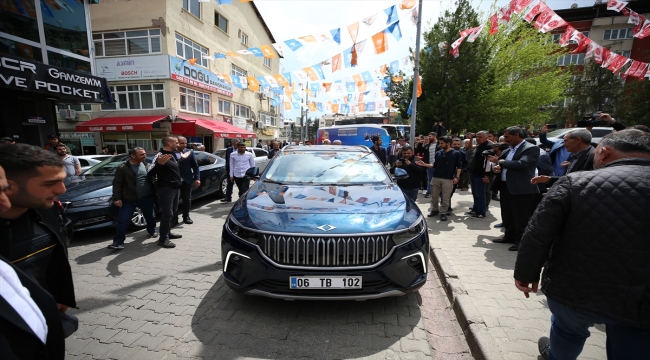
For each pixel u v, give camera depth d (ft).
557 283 4.89
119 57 52.26
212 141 66.54
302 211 8.98
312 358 7.10
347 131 57.36
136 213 17.30
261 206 9.45
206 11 61.00
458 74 45.80
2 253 3.92
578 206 4.61
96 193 15.42
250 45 79.51
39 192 3.85
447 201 19.06
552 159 17.53
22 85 23.02
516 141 14.02
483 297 9.49
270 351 7.33
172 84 53.11
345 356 7.18
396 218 8.81
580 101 79.15
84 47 31.58
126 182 14.26
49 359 3.45
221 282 11.08
